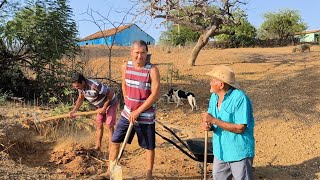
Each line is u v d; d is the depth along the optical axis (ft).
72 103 31.60
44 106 30.96
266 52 68.03
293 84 40.63
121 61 56.08
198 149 18.21
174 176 19.24
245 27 94.43
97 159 21.02
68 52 36.68
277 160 22.59
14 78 34.60
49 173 18.70
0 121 23.98
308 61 53.62
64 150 21.88
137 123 16.93
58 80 33.94
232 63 54.85
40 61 35.09
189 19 50.60
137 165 20.71
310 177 20.07
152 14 45.60
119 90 34.01
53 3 34.81
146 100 16.46
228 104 13.91
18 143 22.24
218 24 50.55
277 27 117.60
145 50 16.20
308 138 26.35
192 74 48.65
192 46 75.66
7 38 33.76
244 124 13.69
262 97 36.68
